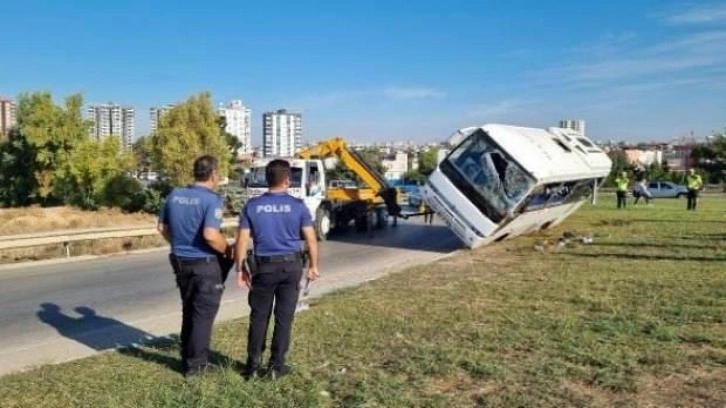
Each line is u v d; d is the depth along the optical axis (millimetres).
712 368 5785
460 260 14727
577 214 29734
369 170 25375
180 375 5977
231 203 24844
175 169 40969
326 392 5305
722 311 8211
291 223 5703
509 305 8930
